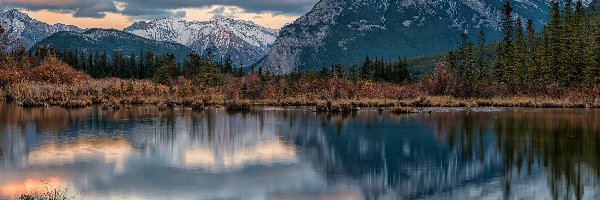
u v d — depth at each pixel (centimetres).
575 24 10256
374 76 14450
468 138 4212
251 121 5591
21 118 5644
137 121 5488
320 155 3478
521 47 11562
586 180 2773
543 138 4188
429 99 8238
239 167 3080
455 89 9450
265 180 2777
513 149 3684
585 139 4116
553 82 9706
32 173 2884
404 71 14700
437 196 2500
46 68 11181
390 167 3112
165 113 6575
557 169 3033
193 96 9144
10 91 9338
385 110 7144
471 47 11369
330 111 6969
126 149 3653
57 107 7388
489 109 7306
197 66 14975
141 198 2417
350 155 3491
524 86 9894
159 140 4081
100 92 9375
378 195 2506
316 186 2655
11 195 2428
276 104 8444
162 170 2977
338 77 10756
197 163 3195
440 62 10244
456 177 2864
